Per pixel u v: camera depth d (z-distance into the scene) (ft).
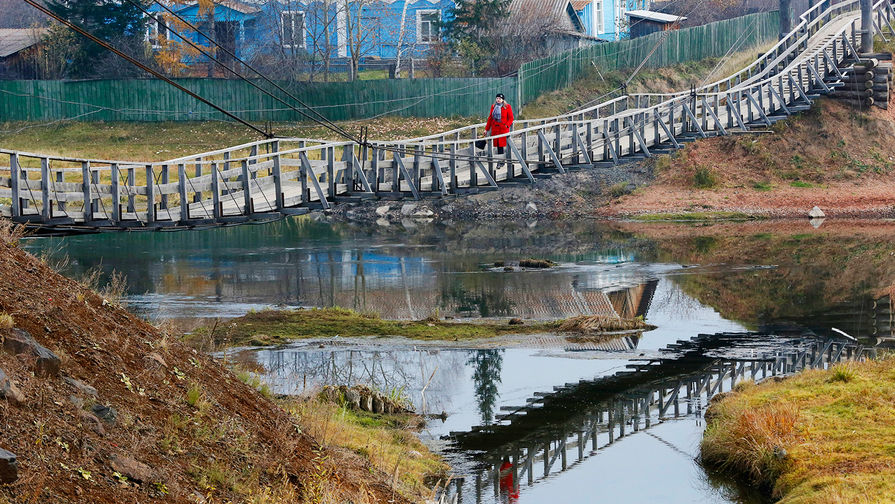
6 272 35.65
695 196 166.91
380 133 185.06
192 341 74.74
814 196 164.86
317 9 215.72
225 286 104.63
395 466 45.34
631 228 152.46
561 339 81.66
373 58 224.53
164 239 146.20
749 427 50.49
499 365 72.95
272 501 31.22
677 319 89.45
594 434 57.41
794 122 180.34
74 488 25.11
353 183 91.25
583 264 119.14
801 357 74.54
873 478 42.06
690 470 50.44
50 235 75.87
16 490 23.36
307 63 219.82
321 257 126.31
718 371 71.20
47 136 187.11
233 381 41.57
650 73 208.74
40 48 210.79
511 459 52.60
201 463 31.22
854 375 58.08
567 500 46.09
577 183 173.58
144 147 181.06
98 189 78.59
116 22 211.00
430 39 223.92
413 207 169.78
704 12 262.67
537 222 161.48
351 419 54.70
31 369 29.14
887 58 183.52
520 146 118.42
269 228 160.25
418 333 82.07
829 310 92.63
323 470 36.86
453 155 96.27
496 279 108.47
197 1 216.33
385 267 117.60
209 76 209.56
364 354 75.00
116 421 29.94
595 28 247.50
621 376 70.18
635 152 120.88
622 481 49.11
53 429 26.94
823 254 125.49
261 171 150.30
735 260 121.60
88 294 38.65
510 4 215.10
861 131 179.01
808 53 179.42
